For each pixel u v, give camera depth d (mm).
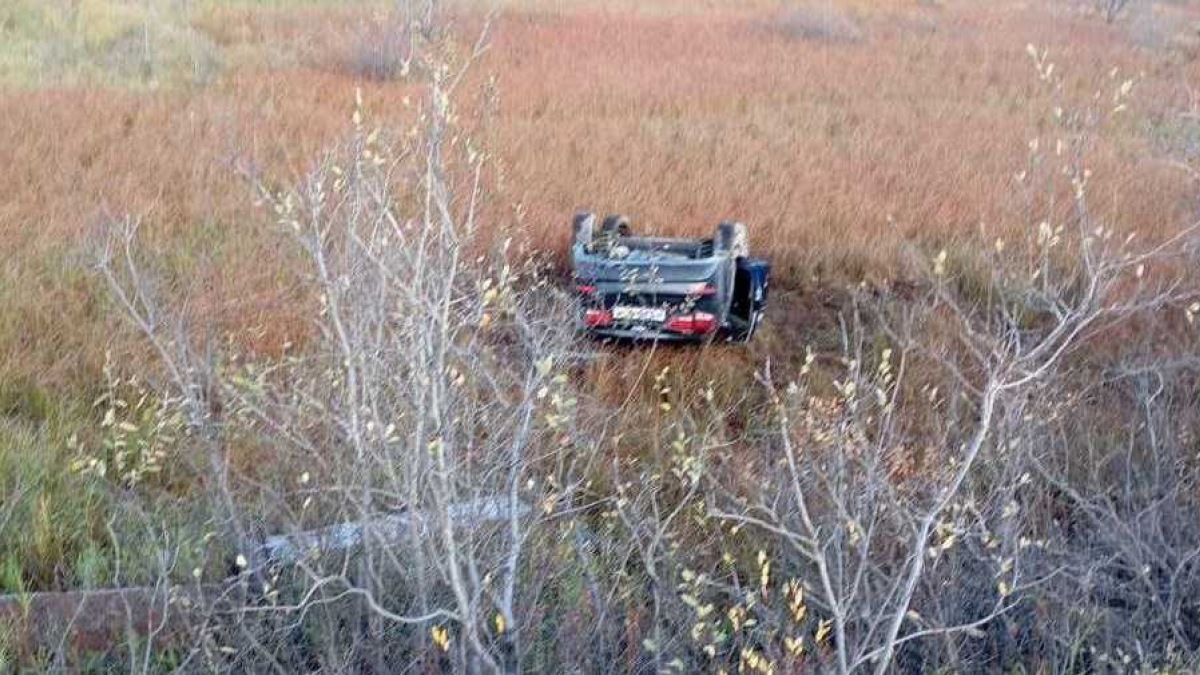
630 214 12562
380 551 5473
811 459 5594
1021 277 9219
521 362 6793
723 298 9438
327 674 5012
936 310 10180
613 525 6090
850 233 12477
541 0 29062
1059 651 5512
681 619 5352
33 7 23562
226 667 5078
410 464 4750
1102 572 6152
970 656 5586
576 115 17422
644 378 9062
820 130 17438
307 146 14156
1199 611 5863
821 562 4574
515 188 12508
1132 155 15875
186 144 14648
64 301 9820
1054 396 7781
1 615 5719
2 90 17422
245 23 24219
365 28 20219
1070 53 25359
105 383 8375
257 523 6055
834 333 10414
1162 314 10328
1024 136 17391
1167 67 24078
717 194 13383
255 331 8492
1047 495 6504
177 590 5359
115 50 21125
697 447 7105
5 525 6438
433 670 5062
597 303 9258
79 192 12695
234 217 11820
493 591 5066
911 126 17984
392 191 6449
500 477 5723
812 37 26328
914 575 4648
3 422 7859
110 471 7289
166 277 9875
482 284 5574
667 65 22109
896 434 6910
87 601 5723
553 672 5133
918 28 28750
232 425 6480
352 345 5105
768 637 4883
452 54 8109
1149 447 7121
